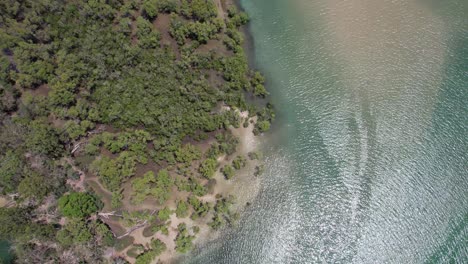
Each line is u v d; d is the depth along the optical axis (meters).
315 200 71.44
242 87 77.62
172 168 71.06
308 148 74.50
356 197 71.50
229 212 69.94
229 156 73.00
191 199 68.19
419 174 72.38
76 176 70.25
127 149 71.88
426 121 75.88
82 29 79.31
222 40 80.62
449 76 79.12
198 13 79.31
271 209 70.75
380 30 83.06
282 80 79.44
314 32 83.38
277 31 83.50
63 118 73.00
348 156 73.88
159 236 68.06
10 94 74.50
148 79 75.31
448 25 83.31
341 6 84.62
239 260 68.12
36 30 77.88
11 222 63.44
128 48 76.75
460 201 70.50
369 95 77.94
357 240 69.25
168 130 71.75
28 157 68.88
